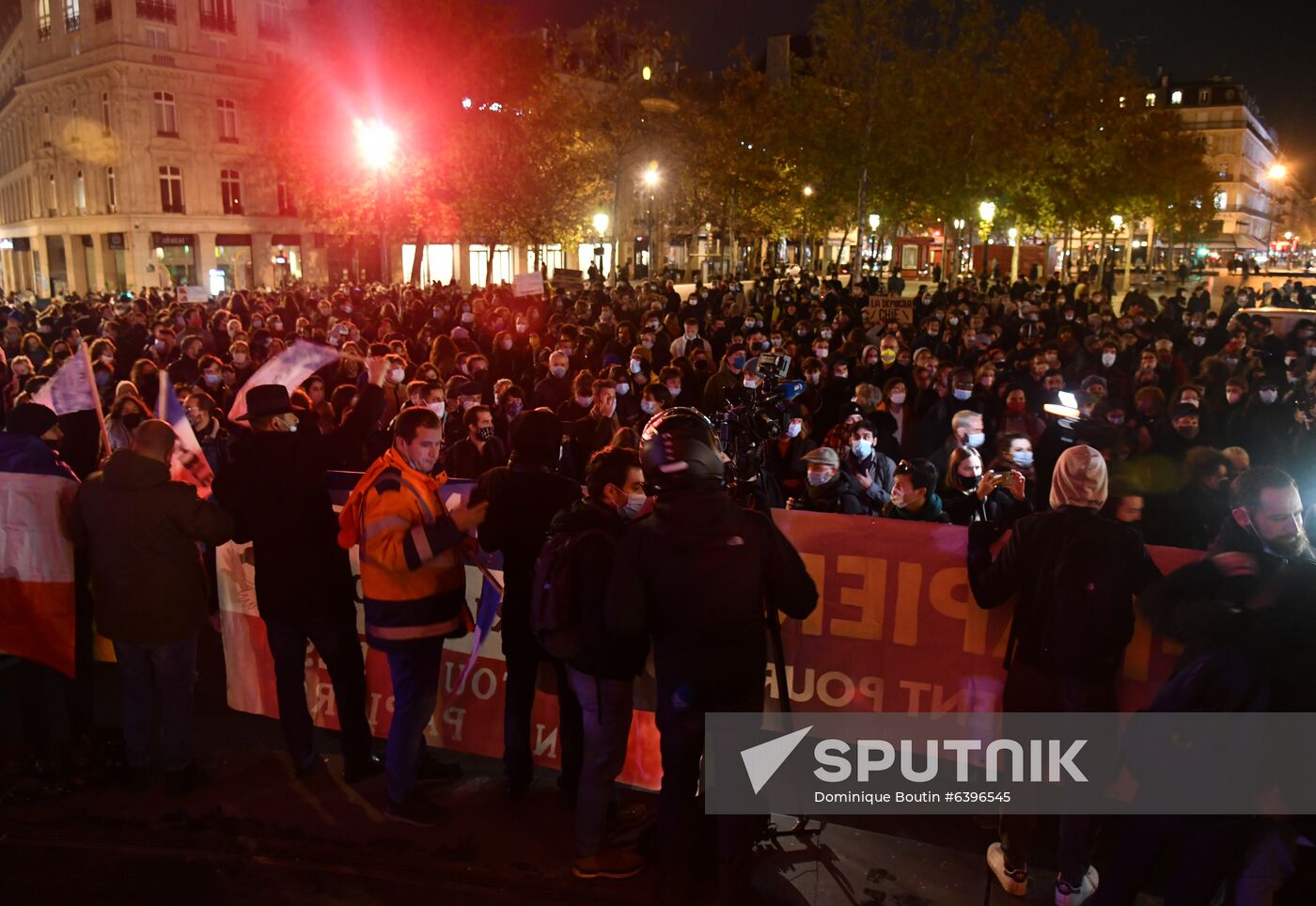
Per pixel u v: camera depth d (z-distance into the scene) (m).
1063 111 36.41
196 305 17.47
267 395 4.40
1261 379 8.98
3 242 54.41
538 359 11.39
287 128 32.72
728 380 9.49
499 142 30.05
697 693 3.28
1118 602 3.52
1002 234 48.22
